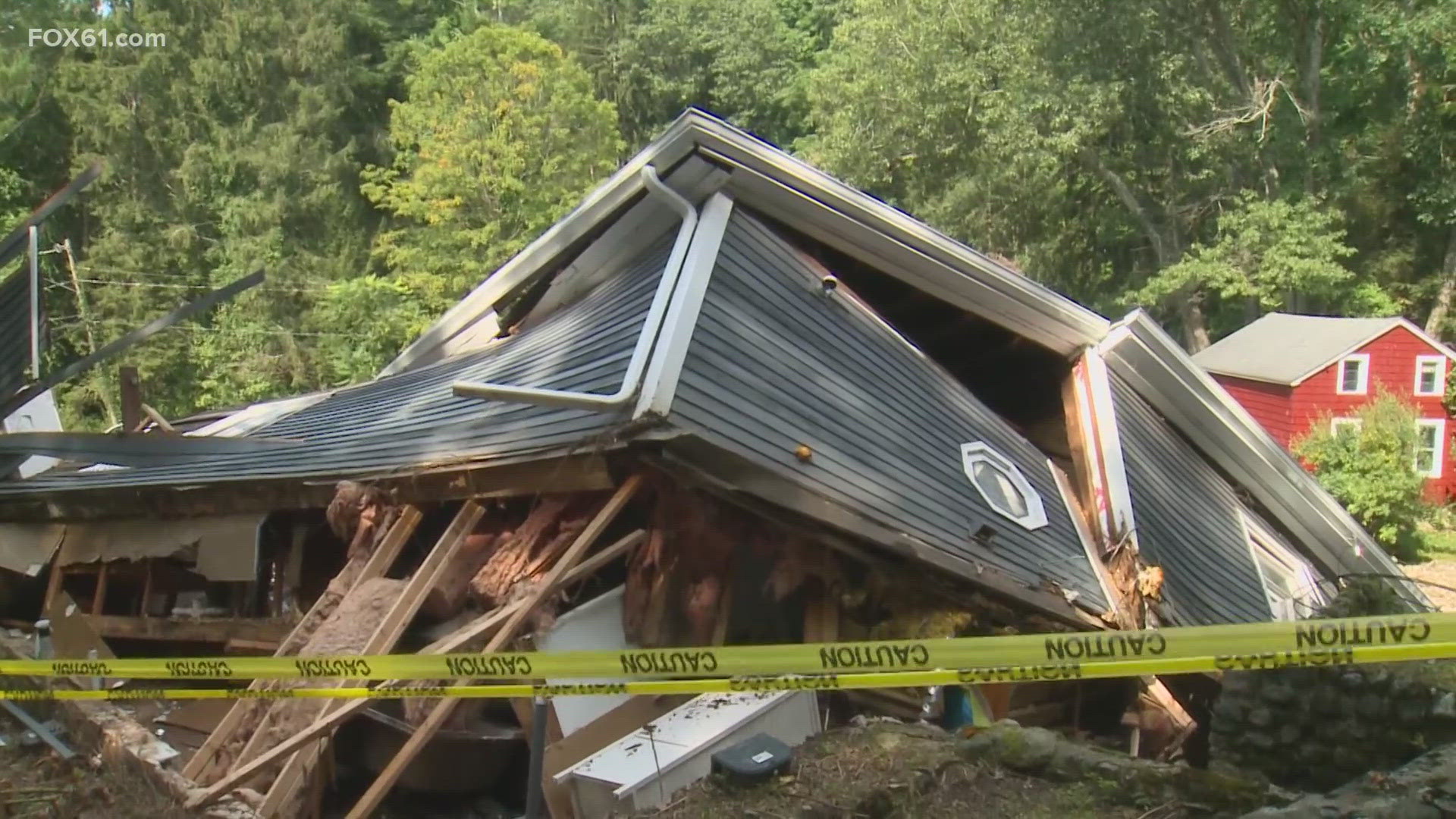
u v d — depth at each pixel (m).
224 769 6.68
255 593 10.81
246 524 10.08
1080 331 11.99
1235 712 5.18
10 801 6.14
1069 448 12.46
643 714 7.39
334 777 7.36
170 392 36.91
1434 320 35.53
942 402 10.84
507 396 7.36
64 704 7.50
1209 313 40.53
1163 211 37.59
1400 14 32.69
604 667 4.52
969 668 4.17
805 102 53.31
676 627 7.84
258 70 41.06
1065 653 3.76
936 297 11.36
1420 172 36.53
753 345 8.74
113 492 11.14
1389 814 3.84
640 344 8.05
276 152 39.28
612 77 55.81
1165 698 10.40
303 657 5.18
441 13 51.53
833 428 8.77
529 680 6.96
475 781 7.47
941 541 8.65
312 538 10.70
